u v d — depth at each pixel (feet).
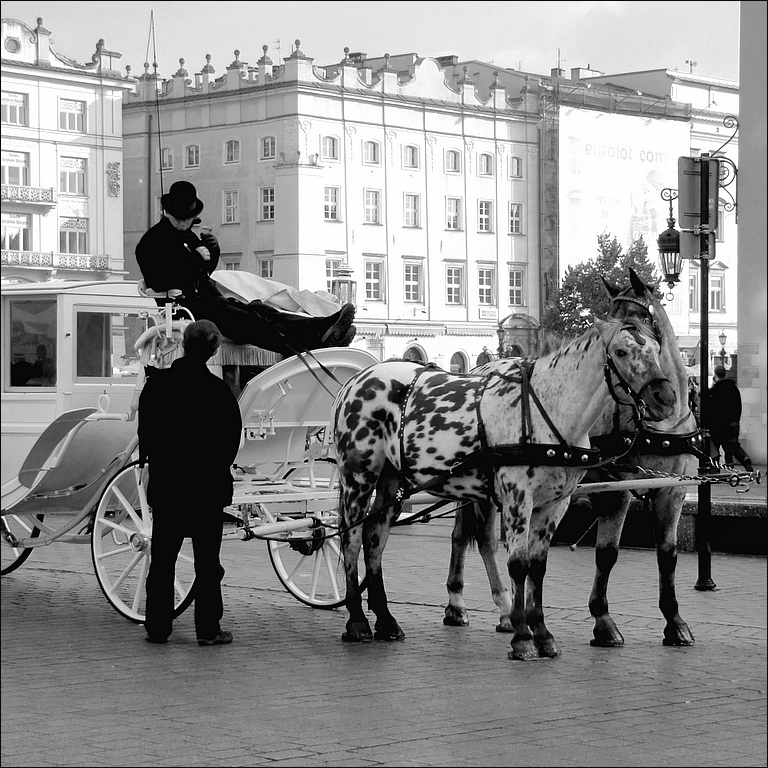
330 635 36.94
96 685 29.78
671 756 23.63
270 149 237.86
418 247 252.62
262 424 39.47
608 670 31.63
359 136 243.81
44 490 41.29
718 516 55.77
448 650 34.53
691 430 37.40
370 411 36.42
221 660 33.01
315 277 236.84
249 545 59.98
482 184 262.06
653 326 35.32
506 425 33.60
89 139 221.25
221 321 39.88
